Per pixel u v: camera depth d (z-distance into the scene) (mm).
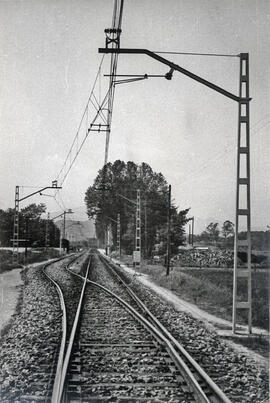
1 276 37625
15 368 9797
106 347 11633
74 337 12016
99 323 15258
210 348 11812
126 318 16203
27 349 11641
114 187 81188
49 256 75000
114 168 82000
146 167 80875
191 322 16297
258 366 10297
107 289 26484
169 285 30703
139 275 42000
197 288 27547
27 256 60344
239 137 15055
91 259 76125
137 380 8812
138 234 43688
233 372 9633
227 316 18188
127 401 7703
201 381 8539
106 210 84188
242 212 15156
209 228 132625
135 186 78875
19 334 13594
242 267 50656
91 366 9773
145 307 18906
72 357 10320
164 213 73875
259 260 53219
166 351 11109
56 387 7875
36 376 9172
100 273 41500
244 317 17906
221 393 7613
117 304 20188
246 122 14992
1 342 12734
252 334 14438
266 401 7957
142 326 14625
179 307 20953
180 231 63812
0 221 93750
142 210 74125
